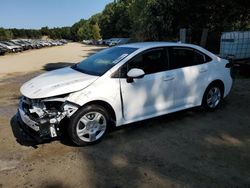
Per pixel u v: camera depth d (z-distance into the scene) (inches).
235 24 686.5
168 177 142.3
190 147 175.5
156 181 138.9
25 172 148.8
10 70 617.9
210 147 175.3
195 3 633.0
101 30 3528.5
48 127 163.5
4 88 384.5
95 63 203.6
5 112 257.1
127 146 177.6
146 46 202.7
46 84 175.8
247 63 382.3
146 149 173.3
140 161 158.7
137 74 178.9
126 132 199.2
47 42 2472.9
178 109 216.2
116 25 2859.3
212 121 219.3
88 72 191.8
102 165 154.9
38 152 171.0
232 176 142.9
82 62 219.6
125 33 2716.5
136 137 190.9
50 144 181.5
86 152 170.1
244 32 402.3
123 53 199.0
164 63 206.1
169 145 178.4
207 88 231.6
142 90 192.5
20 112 178.7
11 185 137.3
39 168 152.6
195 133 196.9
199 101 229.1
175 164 155.0
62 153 169.0
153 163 156.2
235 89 323.6
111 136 192.7
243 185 135.3
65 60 868.0
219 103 246.8
